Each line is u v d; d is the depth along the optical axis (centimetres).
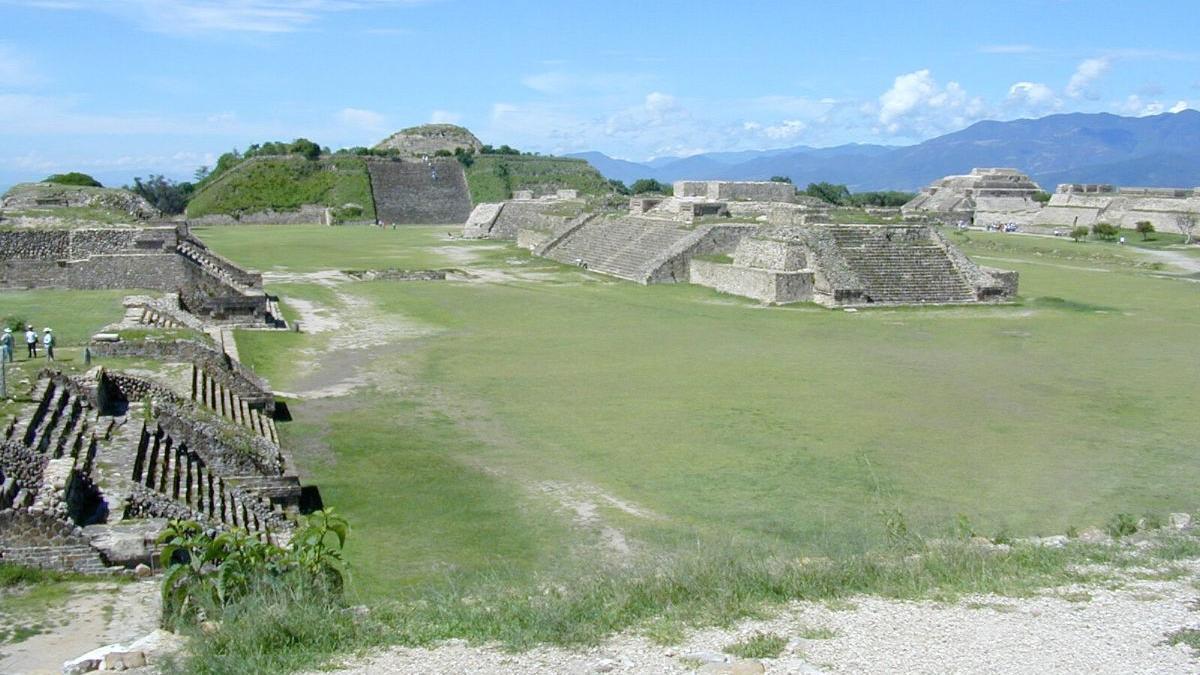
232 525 1719
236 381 2620
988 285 4978
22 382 2034
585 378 3139
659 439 2422
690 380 3109
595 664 991
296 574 1251
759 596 1187
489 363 3384
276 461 2036
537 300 4991
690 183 7738
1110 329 4172
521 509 1912
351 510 1920
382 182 11681
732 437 2439
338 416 2648
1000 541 1498
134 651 1062
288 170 11469
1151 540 1470
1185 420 2609
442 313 4550
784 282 4869
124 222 5138
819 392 2939
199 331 3356
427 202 11550
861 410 2717
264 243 8031
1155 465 2206
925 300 4950
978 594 1198
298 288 5322
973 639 1039
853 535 1675
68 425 1925
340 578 1309
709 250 5816
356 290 5316
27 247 4262
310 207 10925
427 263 6738
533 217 8662
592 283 5716
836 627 1082
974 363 3409
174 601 1216
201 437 2014
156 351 2659
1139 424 2570
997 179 11206
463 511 1905
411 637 1082
